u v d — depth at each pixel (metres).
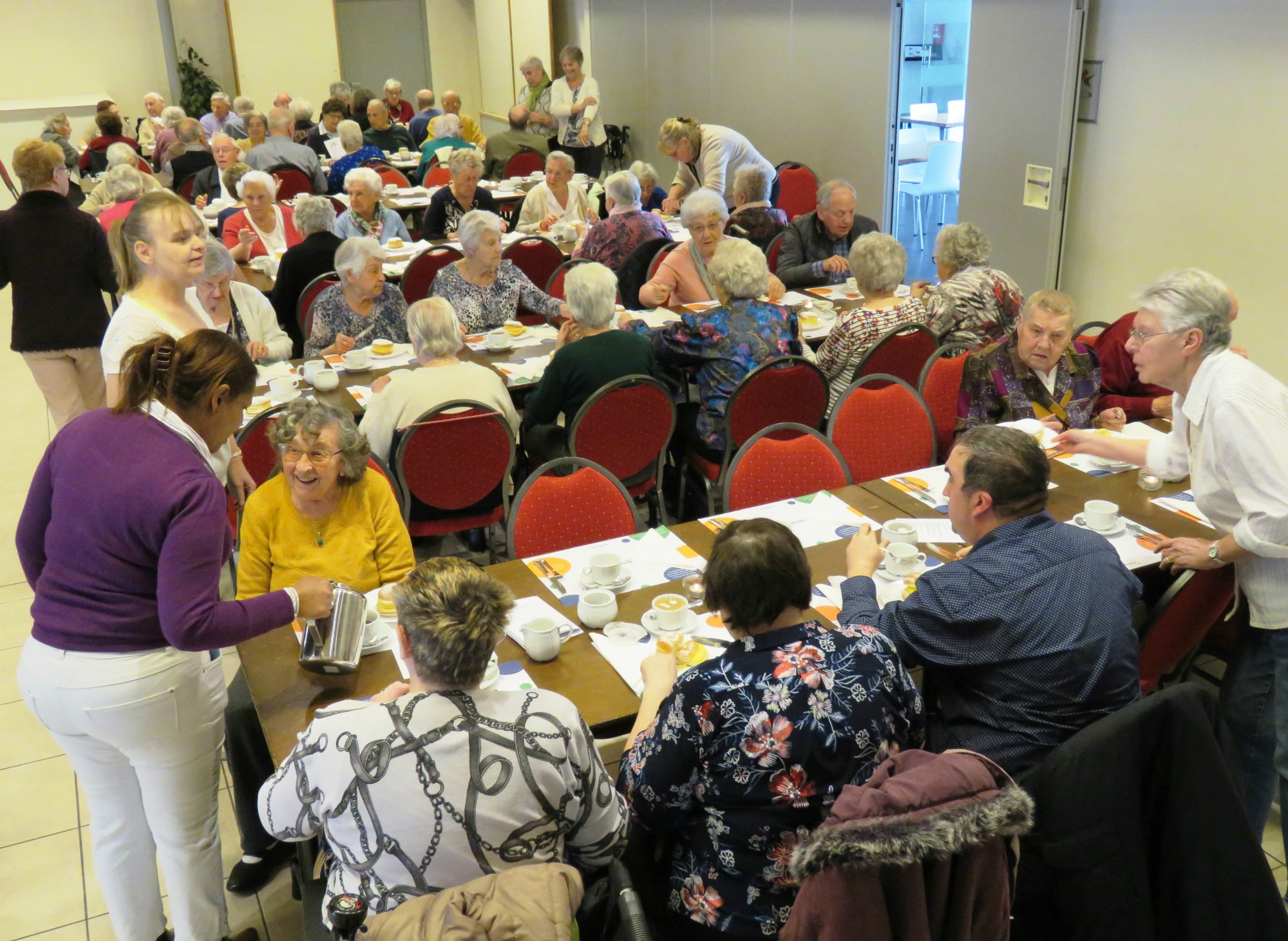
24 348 4.55
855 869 1.36
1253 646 2.37
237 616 1.87
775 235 5.95
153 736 1.91
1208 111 5.06
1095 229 5.86
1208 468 2.36
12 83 12.70
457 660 1.50
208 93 13.30
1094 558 1.97
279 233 6.10
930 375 3.72
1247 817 1.73
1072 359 3.33
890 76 7.15
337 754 1.48
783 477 3.06
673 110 10.30
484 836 1.48
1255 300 5.02
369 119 10.37
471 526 3.65
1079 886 1.75
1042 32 5.72
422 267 5.77
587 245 5.91
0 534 4.59
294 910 2.51
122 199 5.94
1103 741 1.71
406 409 3.38
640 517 4.45
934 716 2.30
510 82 13.90
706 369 3.89
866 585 2.19
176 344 1.84
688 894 1.75
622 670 2.12
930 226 7.57
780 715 1.63
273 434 2.41
